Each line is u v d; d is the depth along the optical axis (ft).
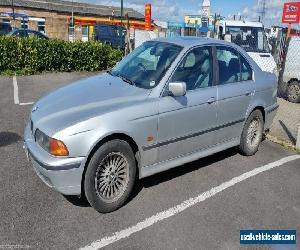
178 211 12.72
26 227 11.25
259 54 36.73
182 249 10.71
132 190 13.94
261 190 14.67
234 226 12.06
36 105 13.83
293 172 16.69
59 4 152.97
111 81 14.73
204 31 78.18
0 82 34.60
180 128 13.84
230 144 16.87
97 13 157.07
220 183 15.05
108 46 47.42
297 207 13.52
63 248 10.44
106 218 12.05
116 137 12.06
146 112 12.57
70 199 13.00
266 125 18.94
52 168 11.02
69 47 43.73
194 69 14.55
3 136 19.03
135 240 11.00
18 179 14.24
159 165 13.69
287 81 35.35
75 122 11.30
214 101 14.98
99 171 11.84
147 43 16.81
